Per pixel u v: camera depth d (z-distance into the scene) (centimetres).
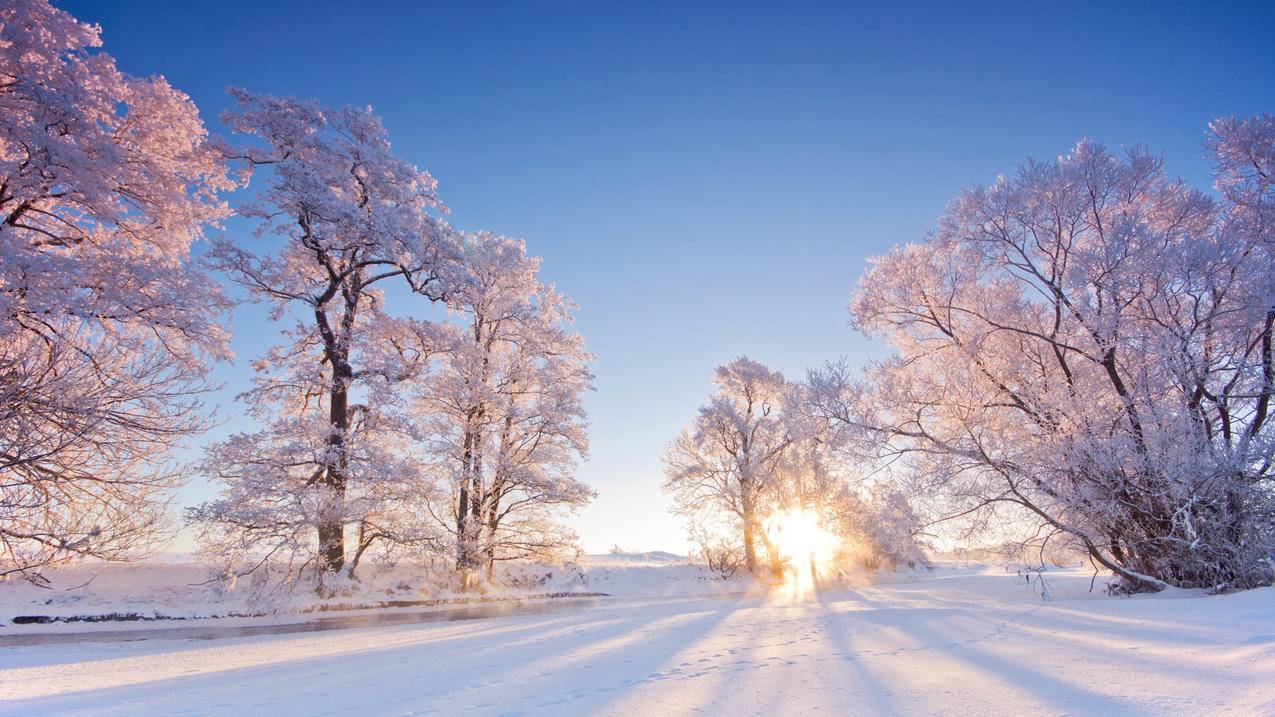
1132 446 1459
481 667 696
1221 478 1366
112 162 1719
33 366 973
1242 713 390
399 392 2214
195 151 2092
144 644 1152
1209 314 1548
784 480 3328
